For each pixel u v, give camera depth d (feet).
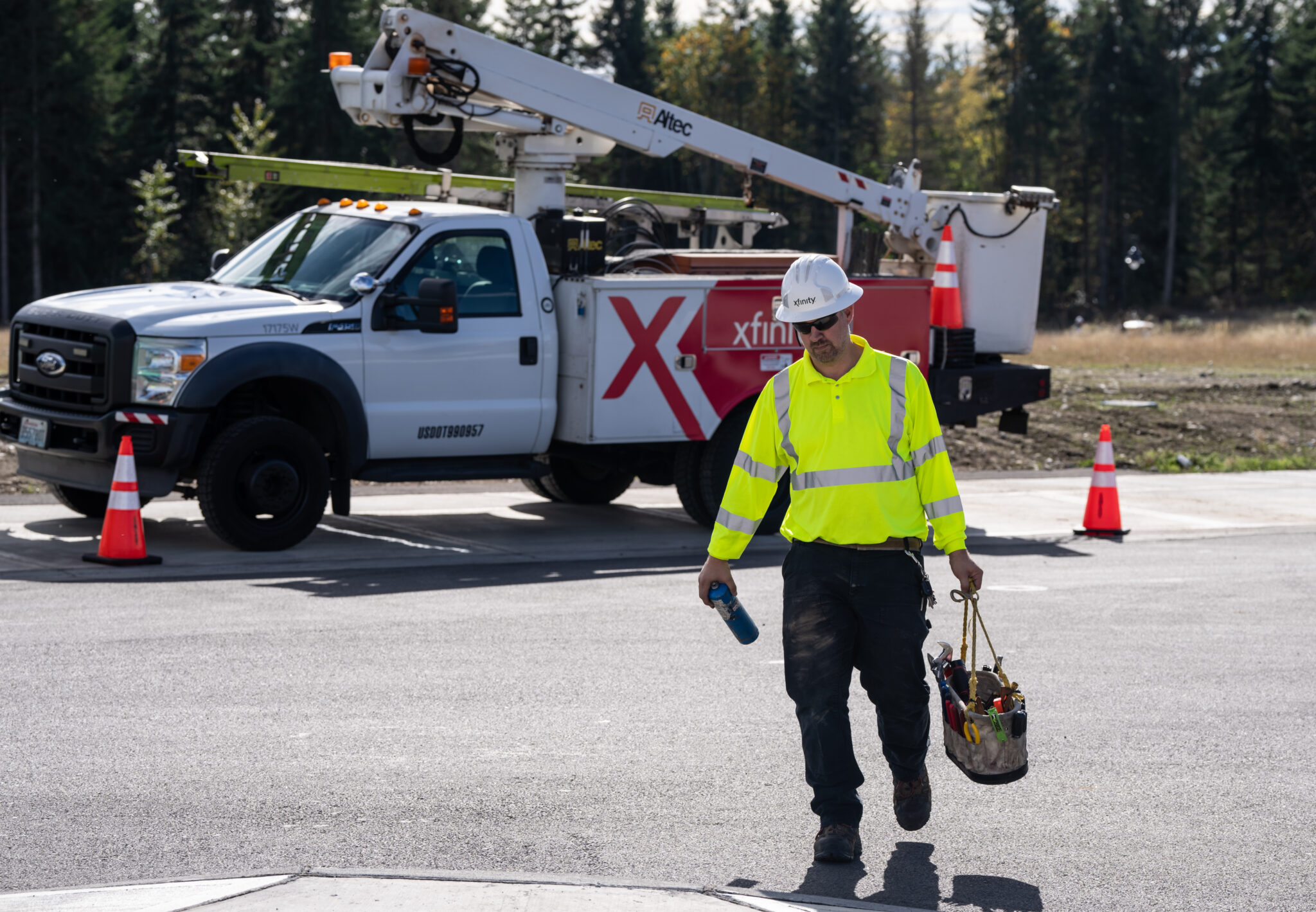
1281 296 350.43
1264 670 29.86
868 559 18.44
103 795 20.44
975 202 54.24
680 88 364.79
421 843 18.89
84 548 40.19
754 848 19.10
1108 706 26.81
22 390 41.96
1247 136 351.46
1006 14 349.20
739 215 58.29
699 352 45.98
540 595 36.01
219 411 40.83
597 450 46.75
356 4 270.05
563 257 45.34
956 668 19.31
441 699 25.99
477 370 43.47
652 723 24.90
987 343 54.70
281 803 20.30
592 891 16.49
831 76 346.95
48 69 251.80
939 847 19.47
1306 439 78.54
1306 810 21.29
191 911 15.61
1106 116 336.08
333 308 41.14
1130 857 19.20
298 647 29.55
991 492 59.16
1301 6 354.95
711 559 19.07
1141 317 312.09
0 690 25.58
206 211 239.71
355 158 267.59
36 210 252.01
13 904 15.87
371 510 50.19
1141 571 41.88
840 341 18.29
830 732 18.45
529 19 352.90
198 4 275.18
